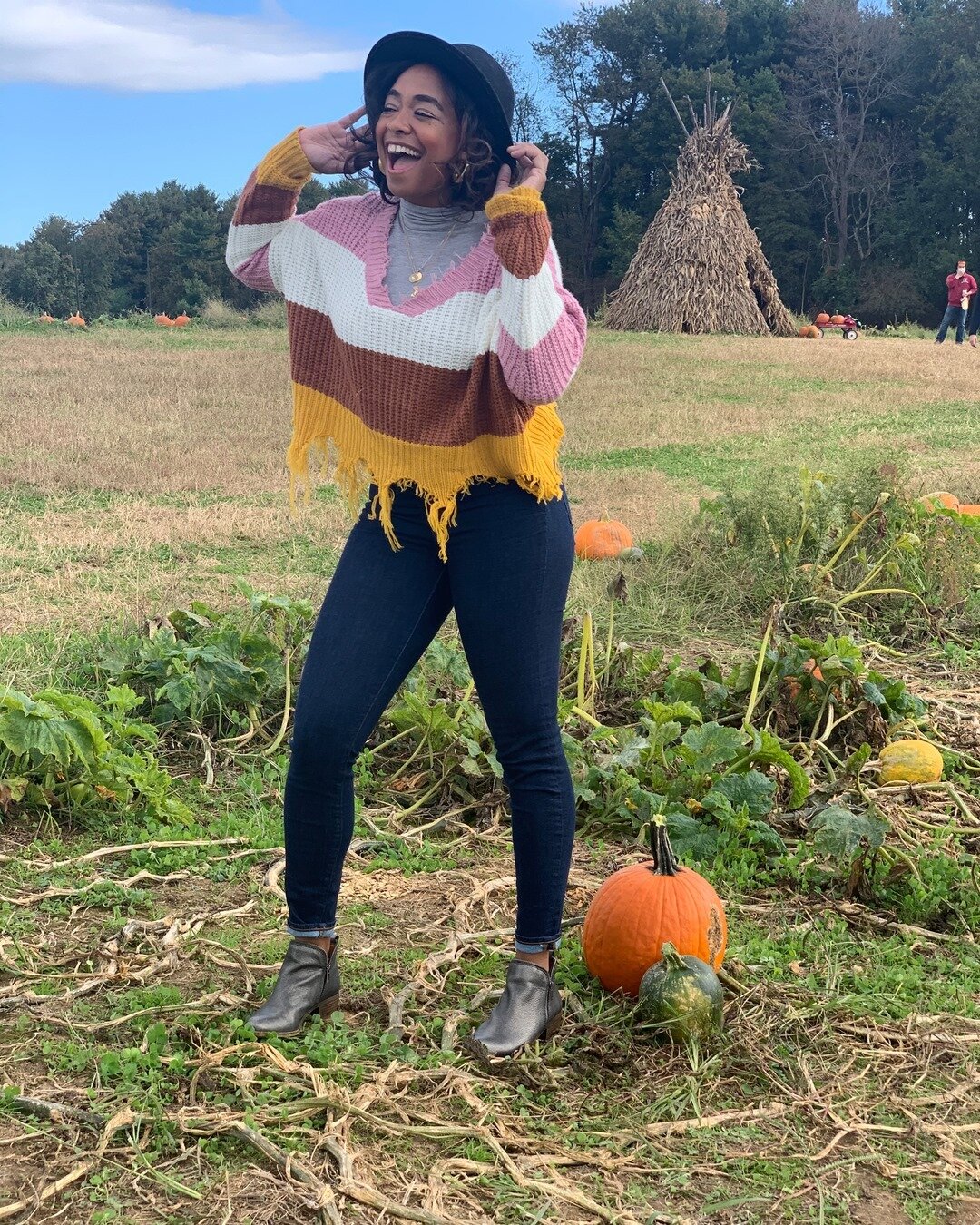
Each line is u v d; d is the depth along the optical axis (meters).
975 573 7.02
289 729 5.00
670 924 3.08
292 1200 2.34
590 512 8.62
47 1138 2.49
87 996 3.06
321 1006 2.96
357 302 2.74
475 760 4.47
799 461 10.78
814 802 4.26
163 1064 2.74
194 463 10.62
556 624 2.88
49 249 80.31
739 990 3.15
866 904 3.73
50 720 4.09
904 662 6.09
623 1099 2.71
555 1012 2.94
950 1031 3.01
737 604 6.69
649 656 5.16
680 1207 2.38
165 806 4.14
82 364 19.52
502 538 2.79
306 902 2.92
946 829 4.08
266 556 7.42
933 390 17.25
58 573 6.79
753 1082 2.79
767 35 67.75
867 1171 2.50
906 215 60.41
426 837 4.20
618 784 4.22
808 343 27.91
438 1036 2.92
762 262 33.03
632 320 32.47
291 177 2.88
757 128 62.91
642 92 67.44
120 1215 2.29
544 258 2.57
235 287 73.81
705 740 4.18
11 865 3.77
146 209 82.06
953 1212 2.39
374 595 2.86
